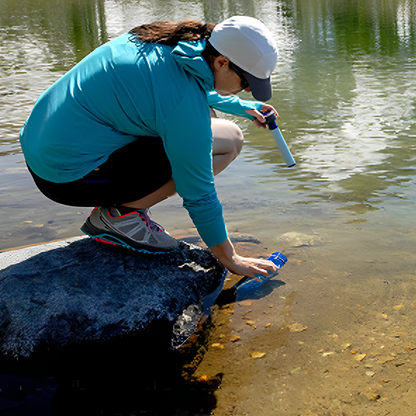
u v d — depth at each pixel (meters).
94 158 1.73
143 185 1.84
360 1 17.44
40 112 1.74
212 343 1.69
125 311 1.80
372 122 4.34
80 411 1.41
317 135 4.04
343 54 8.20
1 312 1.79
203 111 1.63
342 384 1.44
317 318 1.76
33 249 2.12
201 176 1.70
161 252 2.09
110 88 1.62
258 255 2.20
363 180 3.02
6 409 1.42
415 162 3.29
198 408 1.40
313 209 2.65
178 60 1.58
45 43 9.68
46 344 1.72
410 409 1.32
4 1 18.67
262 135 4.14
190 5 16.95
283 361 1.56
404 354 1.54
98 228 2.03
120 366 1.63
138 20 13.12
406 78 6.14
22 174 3.33
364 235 2.33
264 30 1.60
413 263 2.06
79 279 1.91
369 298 1.85
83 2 18.33
